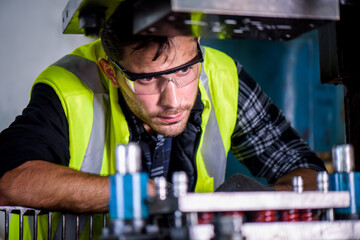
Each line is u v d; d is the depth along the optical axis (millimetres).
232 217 988
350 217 1214
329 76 1703
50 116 1890
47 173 1675
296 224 1090
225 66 2211
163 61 1701
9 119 4551
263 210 1180
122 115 1985
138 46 1673
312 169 2105
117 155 1034
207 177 2154
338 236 1114
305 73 5055
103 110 2008
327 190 1171
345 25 1647
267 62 4973
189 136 2078
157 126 1869
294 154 2182
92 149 1989
